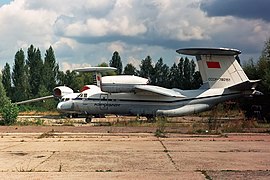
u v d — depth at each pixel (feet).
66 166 37.06
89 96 130.93
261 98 135.64
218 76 127.34
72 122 118.32
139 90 124.88
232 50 120.57
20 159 41.47
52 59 344.90
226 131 78.64
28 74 331.98
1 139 62.54
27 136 67.46
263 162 39.65
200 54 124.98
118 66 363.97
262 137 66.90
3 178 31.22
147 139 62.49
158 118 120.57
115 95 130.00
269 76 125.18
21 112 222.28
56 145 54.03
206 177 31.60
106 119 145.07
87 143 56.59
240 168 35.99
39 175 32.58
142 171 34.50
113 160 40.81
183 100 128.06
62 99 133.18
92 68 148.87
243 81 126.31
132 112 130.31
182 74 352.49
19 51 329.11
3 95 195.42
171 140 61.16
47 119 137.18
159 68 370.12
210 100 127.24
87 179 30.89
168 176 32.09
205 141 59.98
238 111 140.97
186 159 41.63
